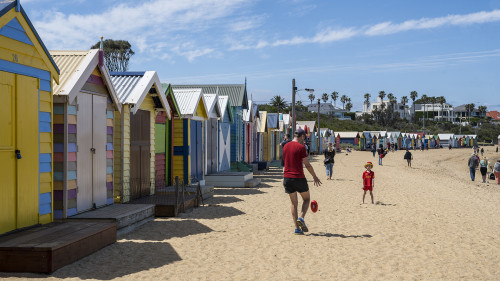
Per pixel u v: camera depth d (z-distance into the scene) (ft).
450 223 36.63
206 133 61.41
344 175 89.35
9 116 22.93
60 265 20.66
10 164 23.02
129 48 274.16
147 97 40.91
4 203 22.57
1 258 20.04
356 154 230.89
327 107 648.38
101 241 24.82
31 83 24.75
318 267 22.44
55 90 27.68
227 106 74.18
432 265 23.32
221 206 42.78
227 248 26.22
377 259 24.17
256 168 88.48
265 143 117.39
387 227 33.81
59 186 28.48
